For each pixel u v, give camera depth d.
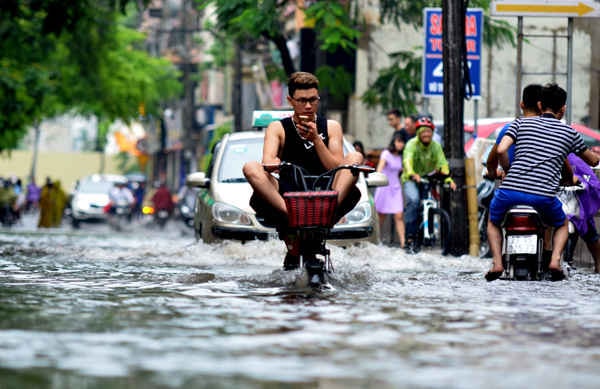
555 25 61.97
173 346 9.27
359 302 13.41
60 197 82.12
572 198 21.78
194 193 74.19
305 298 13.79
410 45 60.47
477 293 15.12
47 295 13.74
